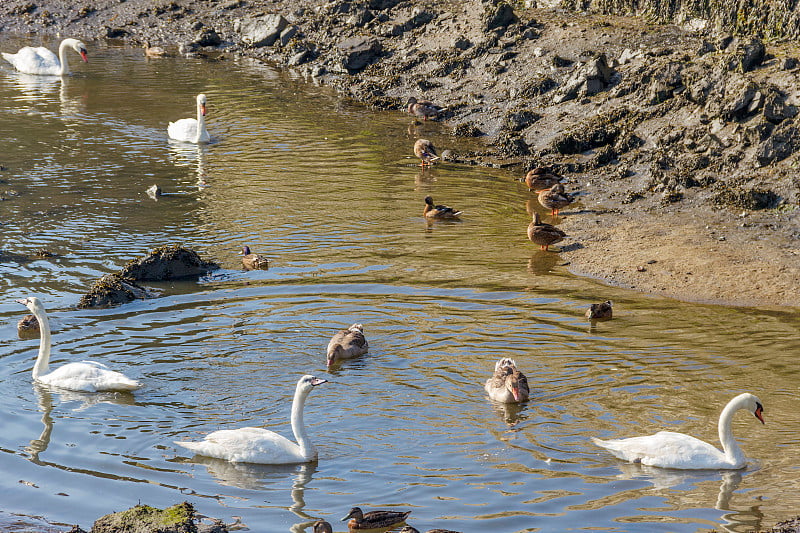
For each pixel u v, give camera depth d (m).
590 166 27.80
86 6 50.25
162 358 15.90
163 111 35.03
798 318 17.72
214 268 20.56
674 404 14.23
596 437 13.23
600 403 14.27
